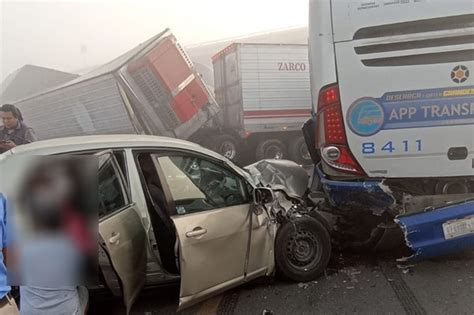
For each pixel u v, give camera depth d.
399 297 3.78
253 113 12.97
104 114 12.07
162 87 11.70
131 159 3.46
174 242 3.54
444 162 4.12
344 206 4.50
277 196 4.22
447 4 3.98
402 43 4.05
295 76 13.23
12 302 2.16
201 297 3.36
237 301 3.82
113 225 2.94
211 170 3.77
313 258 4.18
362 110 4.13
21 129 5.91
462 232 4.08
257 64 12.91
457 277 4.14
